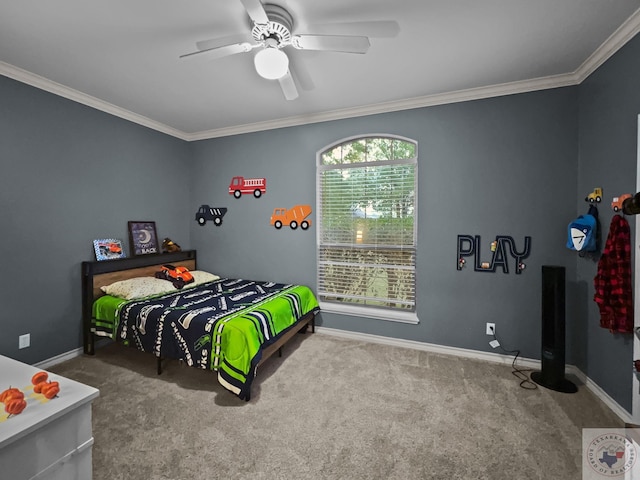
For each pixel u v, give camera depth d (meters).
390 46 1.96
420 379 2.32
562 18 1.68
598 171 2.08
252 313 2.30
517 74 2.32
